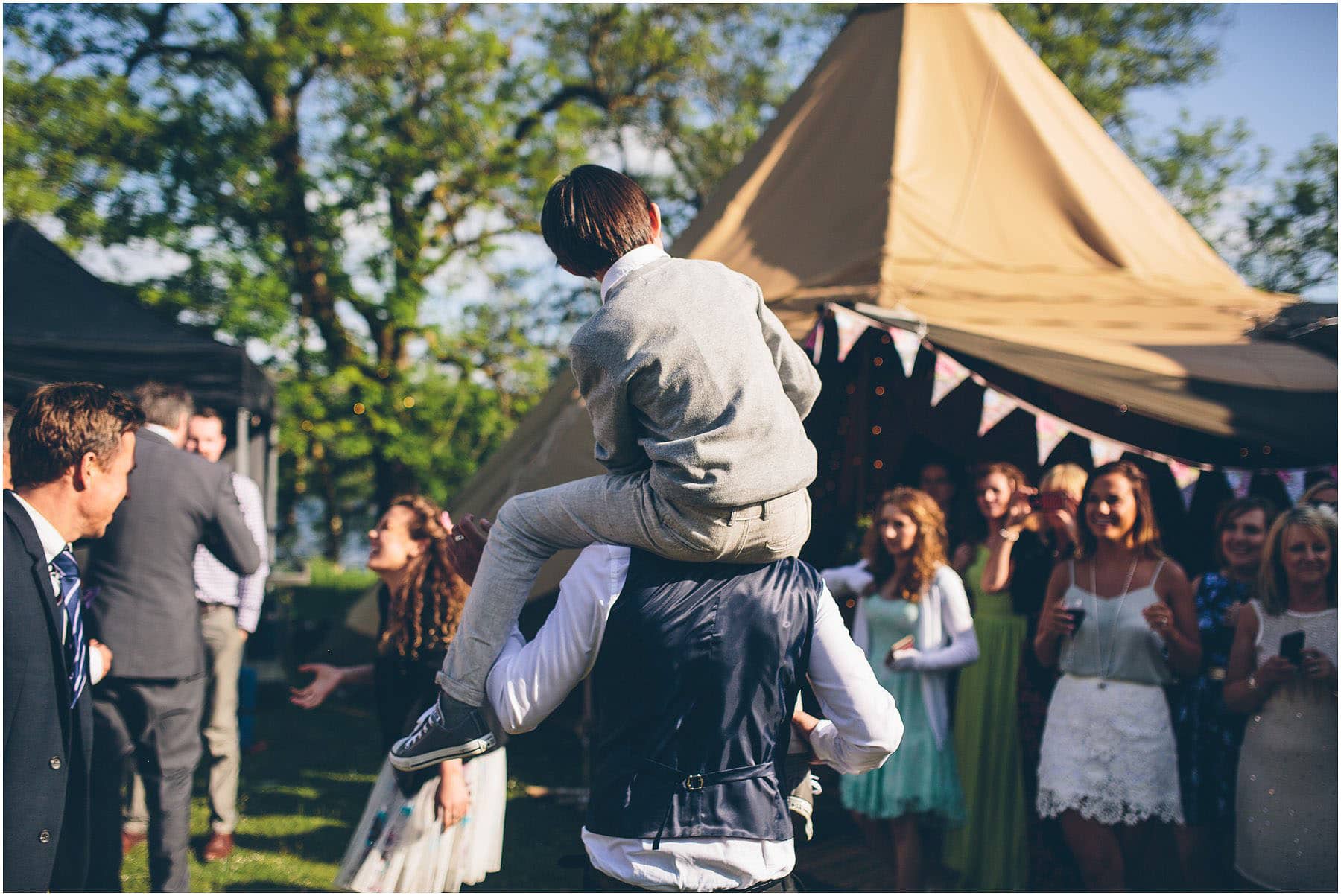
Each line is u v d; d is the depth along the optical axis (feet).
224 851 13.70
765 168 18.16
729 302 4.79
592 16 50.93
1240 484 13.55
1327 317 14.23
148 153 41.45
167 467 10.75
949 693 13.35
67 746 6.35
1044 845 12.42
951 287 14.64
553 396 17.81
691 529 4.54
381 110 44.86
